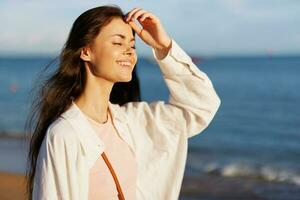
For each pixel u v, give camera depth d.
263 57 156.50
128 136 2.44
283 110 31.42
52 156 2.09
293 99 37.00
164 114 2.58
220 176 12.79
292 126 25.28
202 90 2.54
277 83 52.81
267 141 21.36
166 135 2.55
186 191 10.66
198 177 12.49
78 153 2.15
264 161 16.56
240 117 29.05
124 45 2.32
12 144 17.30
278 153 18.39
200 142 20.80
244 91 45.00
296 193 10.88
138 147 2.49
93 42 2.29
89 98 2.34
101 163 2.24
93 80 2.34
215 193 10.56
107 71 2.29
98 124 2.34
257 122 26.91
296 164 15.79
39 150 2.18
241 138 22.14
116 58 2.28
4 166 12.77
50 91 2.33
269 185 11.70
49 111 2.33
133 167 2.42
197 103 2.55
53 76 2.36
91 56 2.31
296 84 50.44
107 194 2.23
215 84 54.22
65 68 2.33
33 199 2.11
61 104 2.32
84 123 2.22
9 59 168.12
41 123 2.34
